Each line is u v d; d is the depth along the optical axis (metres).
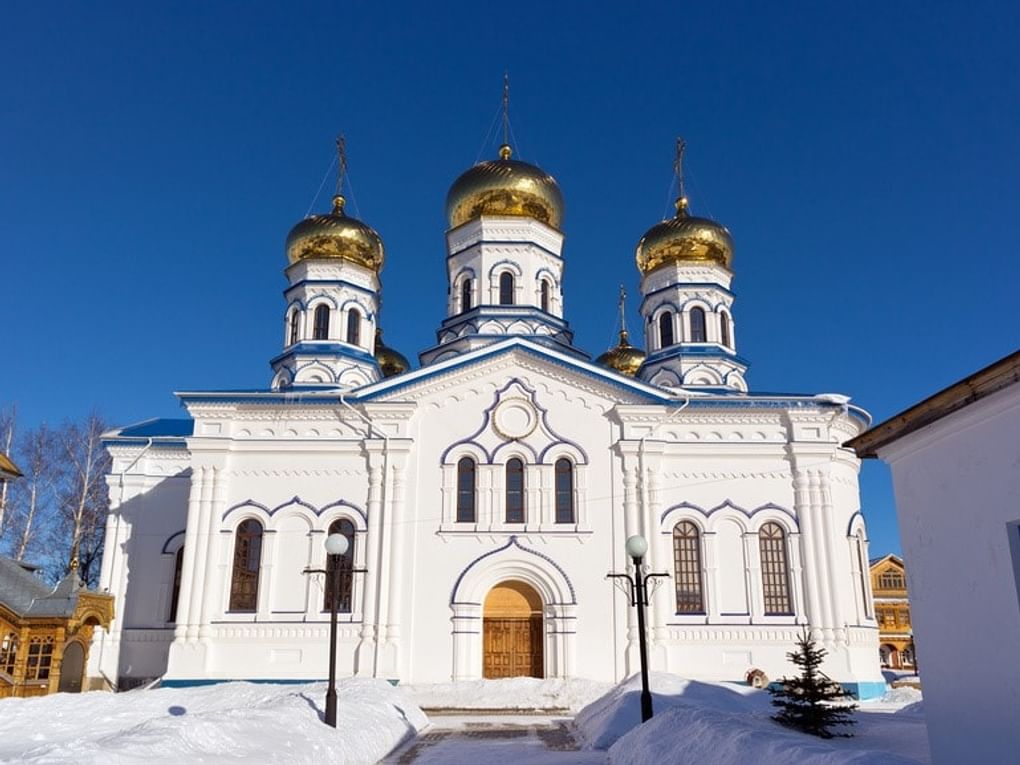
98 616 30.16
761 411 33.16
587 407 33.25
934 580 11.05
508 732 21.98
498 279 39.66
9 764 11.05
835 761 10.33
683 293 41.94
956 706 10.54
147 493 36.12
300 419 32.97
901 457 11.84
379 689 23.09
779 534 32.44
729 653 30.89
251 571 31.67
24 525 46.81
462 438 32.81
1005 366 9.37
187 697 24.20
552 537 31.75
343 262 41.03
